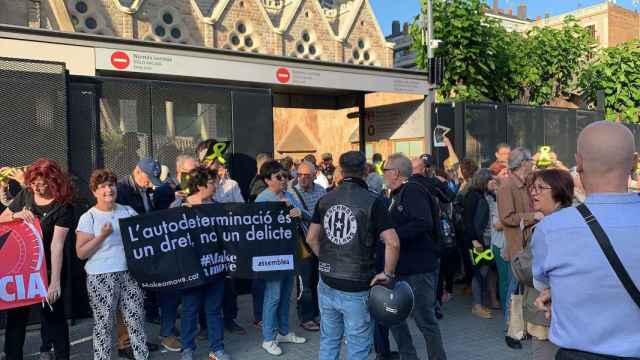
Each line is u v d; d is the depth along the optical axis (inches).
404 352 180.5
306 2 1026.1
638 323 74.5
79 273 248.7
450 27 465.4
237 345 221.6
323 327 152.7
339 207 146.4
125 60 278.8
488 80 495.8
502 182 217.6
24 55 251.8
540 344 140.3
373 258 145.8
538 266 85.5
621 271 74.4
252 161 304.3
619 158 79.0
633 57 592.4
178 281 190.9
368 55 1127.6
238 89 300.8
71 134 250.7
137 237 189.0
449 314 264.1
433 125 397.7
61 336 188.4
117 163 263.9
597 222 77.7
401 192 179.3
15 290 178.2
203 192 203.2
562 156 484.1
